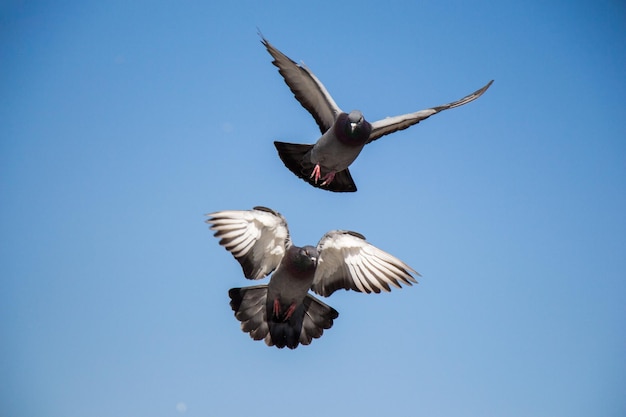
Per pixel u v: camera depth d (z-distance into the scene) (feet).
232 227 45.19
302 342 48.32
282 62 51.70
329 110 52.44
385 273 47.19
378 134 52.49
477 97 52.65
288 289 46.29
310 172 52.75
